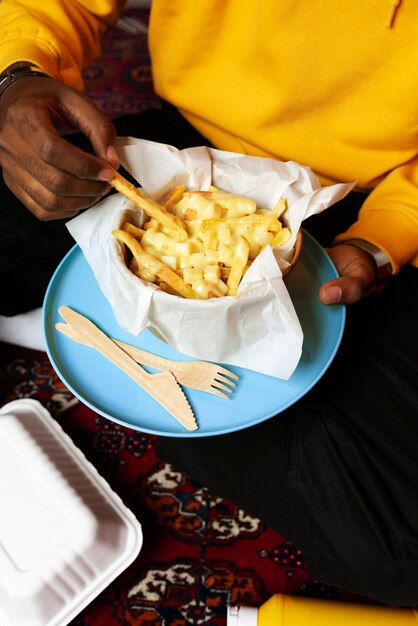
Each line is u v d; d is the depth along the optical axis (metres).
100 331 0.80
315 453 0.81
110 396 0.74
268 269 0.69
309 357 0.77
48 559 0.90
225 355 0.74
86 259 0.84
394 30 0.79
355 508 0.79
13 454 1.01
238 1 0.88
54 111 0.79
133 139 0.80
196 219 0.79
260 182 0.83
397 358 0.87
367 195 1.03
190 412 0.72
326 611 0.90
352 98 0.88
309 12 0.81
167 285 0.72
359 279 0.80
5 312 1.00
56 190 0.73
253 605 1.00
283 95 0.90
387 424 0.81
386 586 0.80
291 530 0.87
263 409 0.73
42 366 1.26
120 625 0.98
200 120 1.05
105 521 0.97
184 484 1.13
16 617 0.89
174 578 1.03
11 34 0.96
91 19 1.07
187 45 0.94
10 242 0.97
